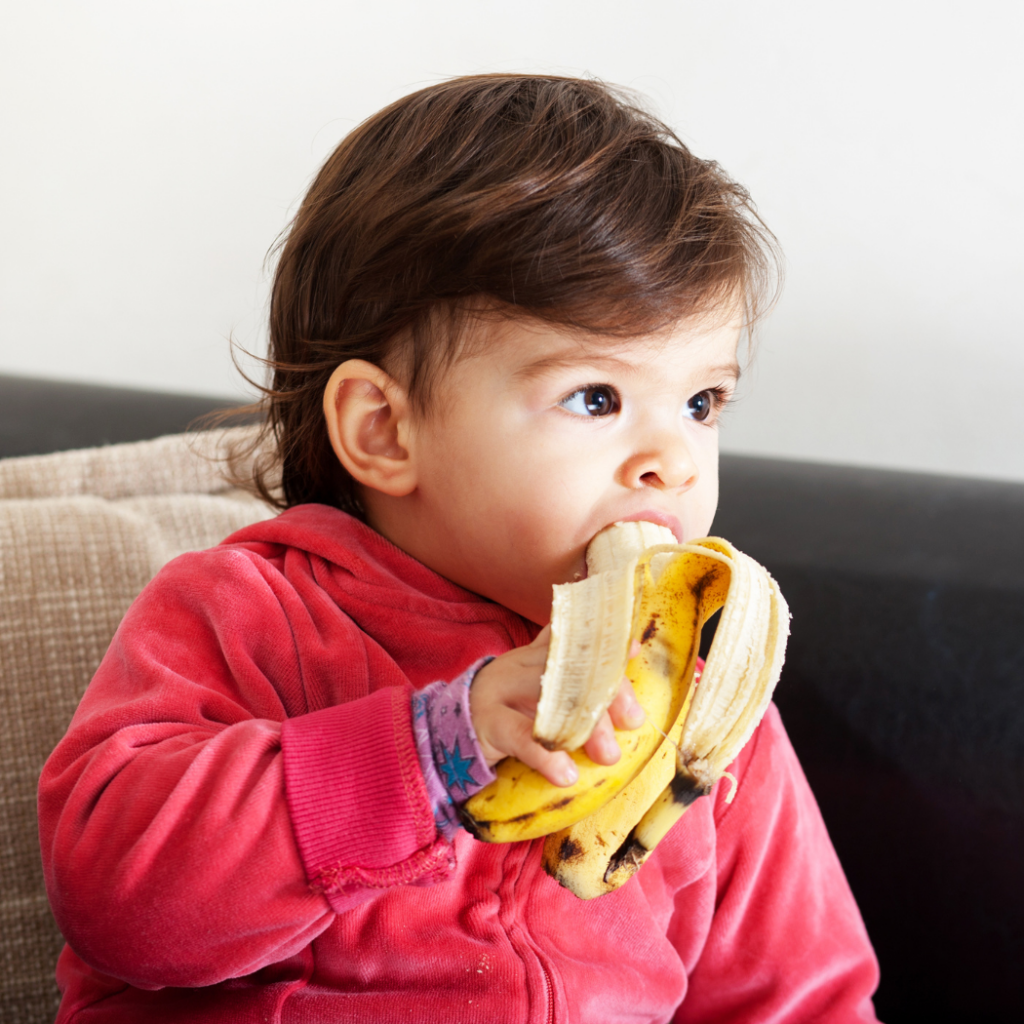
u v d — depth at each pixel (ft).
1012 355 4.53
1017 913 3.05
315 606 2.32
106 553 3.14
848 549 3.47
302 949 2.09
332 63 4.77
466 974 2.08
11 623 2.99
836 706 3.30
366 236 2.33
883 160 4.47
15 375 4.63
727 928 2.72
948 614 3.28
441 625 2.32
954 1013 3.09
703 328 2.11
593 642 1.47
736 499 3.70
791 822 2.83
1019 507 3.59
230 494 3.68
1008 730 3.13
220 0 4.75
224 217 4.96
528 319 2.04
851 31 4.40
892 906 3.17
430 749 1.64
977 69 4.34
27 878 2.85
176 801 1.71
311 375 2.56
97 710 2.04
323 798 1.67
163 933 1.68
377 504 2.53
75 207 5.00
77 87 4.88
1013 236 4.43
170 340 5.11
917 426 4.66
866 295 4.57
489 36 4.65
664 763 1.79
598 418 2.10
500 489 2.12
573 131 2.26
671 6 4.49
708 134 4.56
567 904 2.26
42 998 2.79
